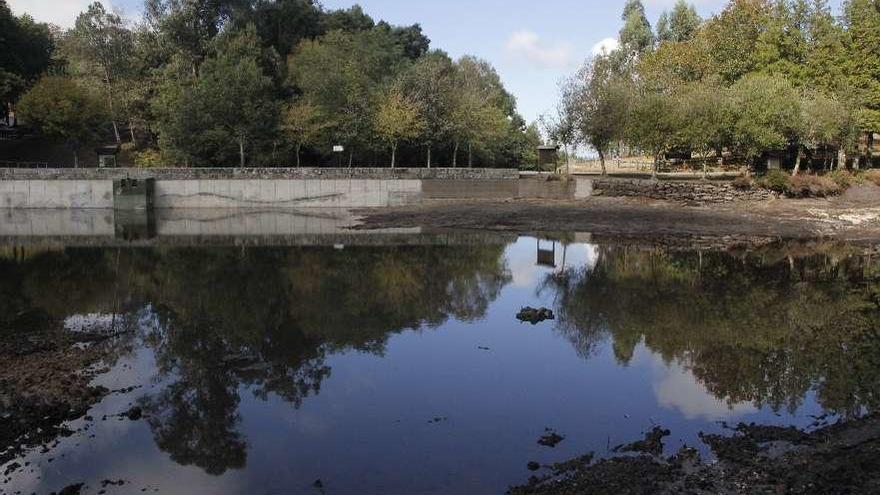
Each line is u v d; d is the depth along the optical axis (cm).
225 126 6600
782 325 2080
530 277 2953
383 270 3153
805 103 5381
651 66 7350
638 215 4934
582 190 5981
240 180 6222
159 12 8088
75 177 6106
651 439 1223
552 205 5606
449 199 6253
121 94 8294
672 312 2267
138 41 8325
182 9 7906
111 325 2133
